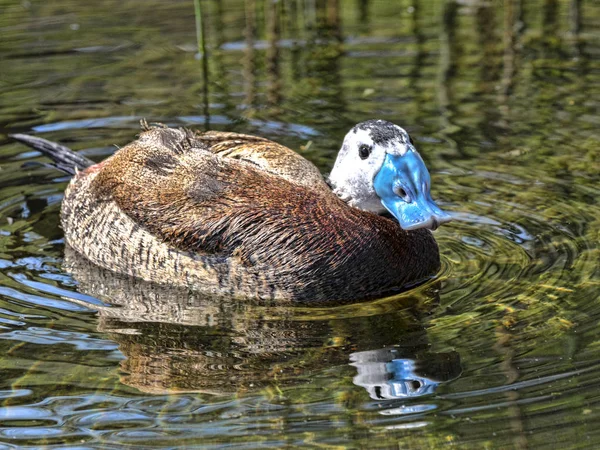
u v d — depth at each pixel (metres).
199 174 11.13
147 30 18.61
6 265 11.45
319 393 8.65
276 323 10.09
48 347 9.52
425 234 11.20
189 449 7.82
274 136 14.52
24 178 13.75
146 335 9.80
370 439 7.90
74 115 15.34
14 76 16.64
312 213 10.76
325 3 19.73
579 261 10.99
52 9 19.78
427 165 13.61
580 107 15.08
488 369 8.92
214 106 15.54
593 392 8.45
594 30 18.05
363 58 17.30
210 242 10.77
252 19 18.94
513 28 18.23
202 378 8.97
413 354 9.29
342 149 11.42
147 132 12.05
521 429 7.97
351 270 10.58
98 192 11.83
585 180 13.00
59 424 8.23
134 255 11.23
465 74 16.47
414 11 19.42
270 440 7.94
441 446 7.79
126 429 8.13
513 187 12.94
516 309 10.05
